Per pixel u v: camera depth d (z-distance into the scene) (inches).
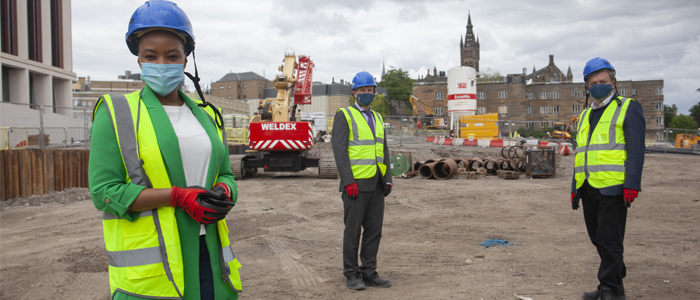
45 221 321.7
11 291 173.0
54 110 661.9
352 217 165.6
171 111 78.7
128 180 71.0
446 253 217.5
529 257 205.3
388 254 218.5
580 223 287.3
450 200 394.9
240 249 233.8
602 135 148.3
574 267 187.2
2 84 1093.8
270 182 574.9
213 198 70.7
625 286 160.7
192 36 81.0
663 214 309.6
